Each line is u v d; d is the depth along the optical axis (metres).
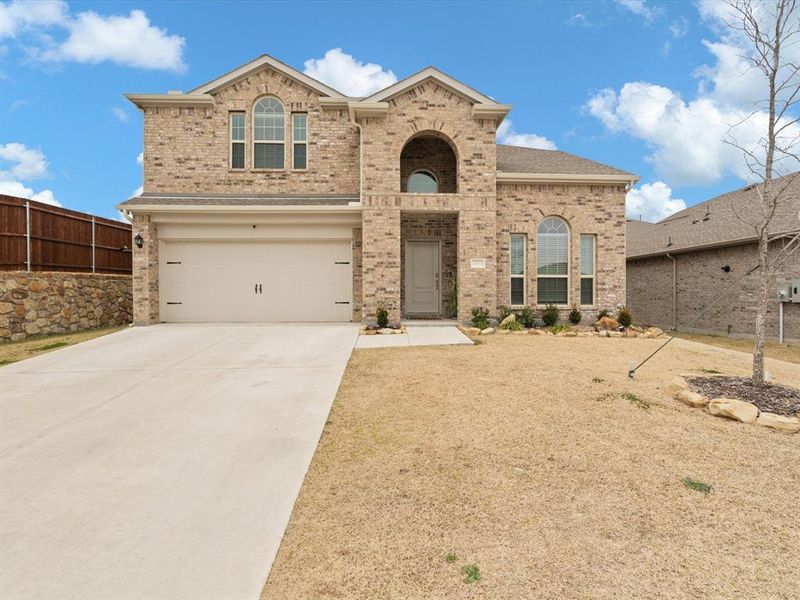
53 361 8.16
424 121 12.26
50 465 4.09
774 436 4.71
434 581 2.57
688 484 3.70
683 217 19.77
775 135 5.73
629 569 2.67
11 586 2.52
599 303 13.23
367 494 3.57
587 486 3.67
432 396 5.98
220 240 12.82
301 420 5.20
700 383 6.17
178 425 5.08
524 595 2.45
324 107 13.65
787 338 12.59
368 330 11.16
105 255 14.39
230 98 13.45
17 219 11.38
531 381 6.63
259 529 3.10
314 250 13.02
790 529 3.09
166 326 12.01
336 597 2.45
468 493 3.56
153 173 13.27
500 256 13.02
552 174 12.91
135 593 2.47
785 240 12.32
